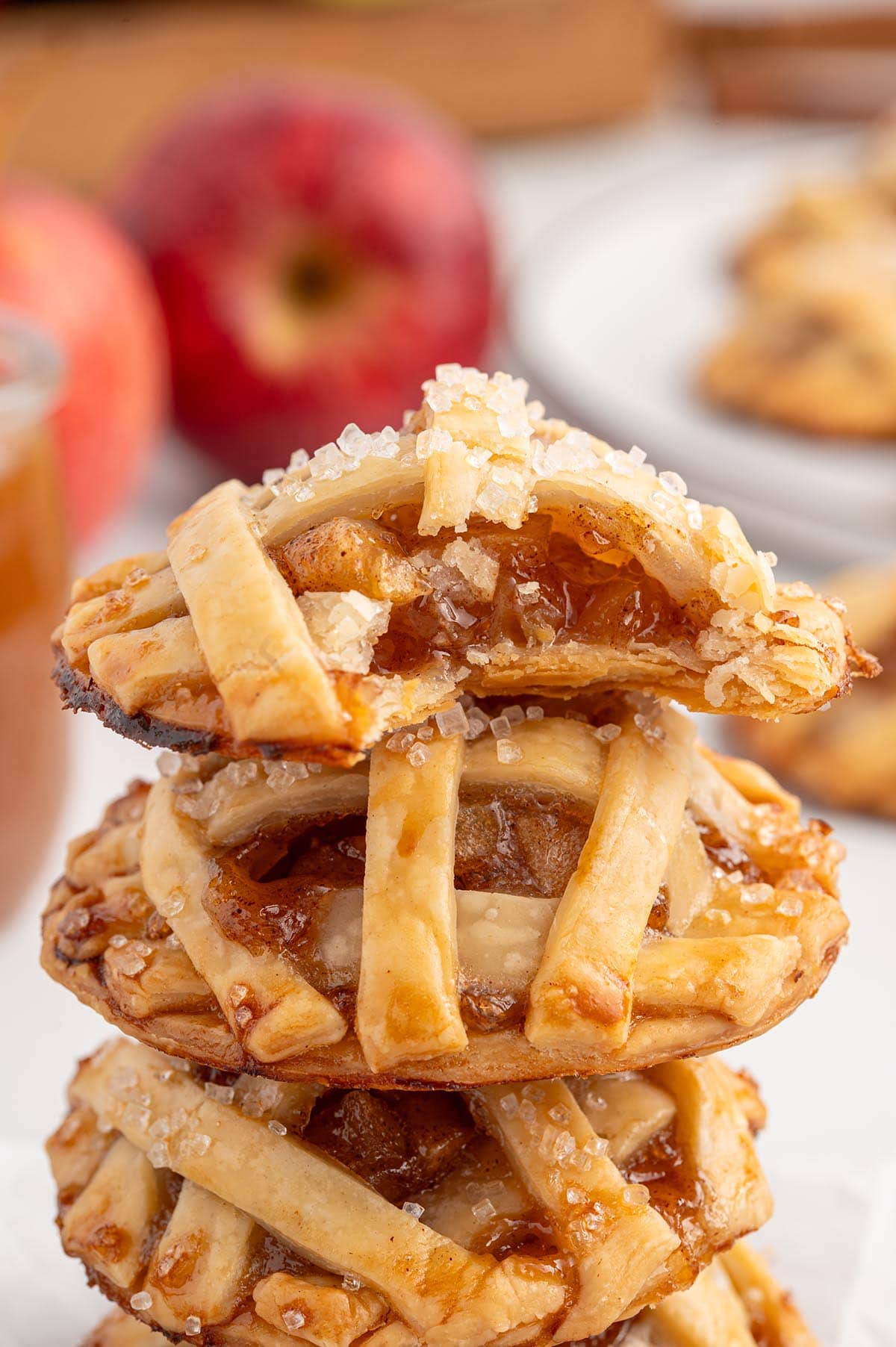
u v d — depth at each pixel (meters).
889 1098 0.43
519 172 0.90
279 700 0.30
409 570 0.31
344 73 0.82
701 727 0.52
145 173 0.60
